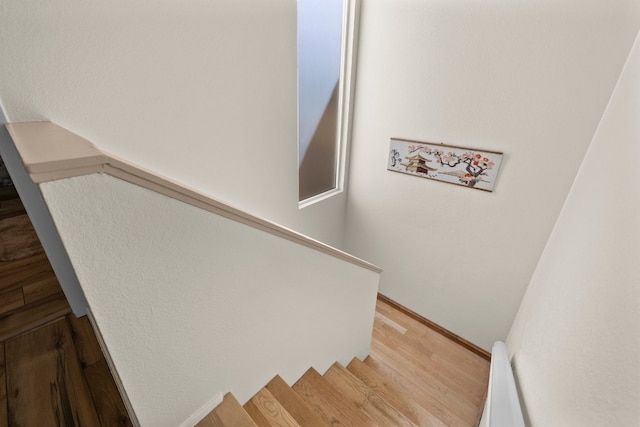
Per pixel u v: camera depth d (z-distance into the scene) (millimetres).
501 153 1920
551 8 1542
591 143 1553
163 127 1310
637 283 577
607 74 1473
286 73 1820
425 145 2260
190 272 758
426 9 1965
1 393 1158
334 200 2832
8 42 855
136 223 604
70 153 497
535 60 1661
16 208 2789
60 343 1371
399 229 2705
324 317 1514
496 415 1138
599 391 616
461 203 2240
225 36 1435
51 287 1740
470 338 2574
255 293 1001
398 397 1855
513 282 2170
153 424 842
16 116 920
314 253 1245
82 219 527
